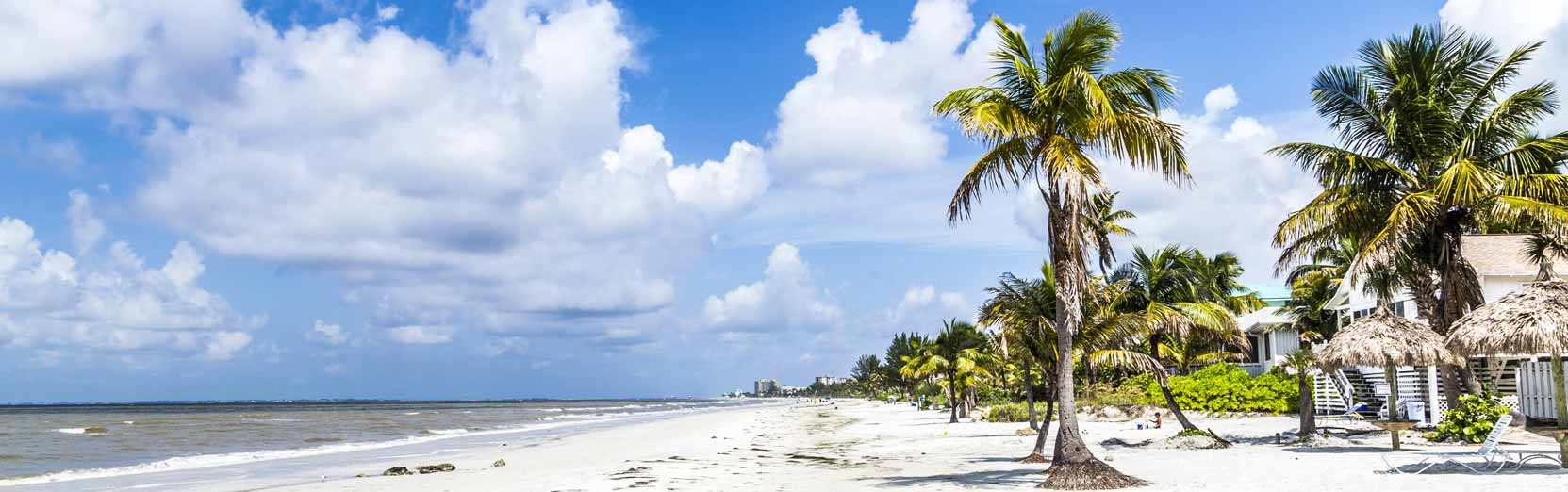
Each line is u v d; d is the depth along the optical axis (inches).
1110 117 520.7
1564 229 849.5
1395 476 549.6
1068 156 540.7
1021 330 810.8
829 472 783.7
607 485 708.7
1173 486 540.1
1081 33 565.3
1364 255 875.4
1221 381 1460.4
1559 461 567.2
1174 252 1596.9
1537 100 866.8
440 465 979.3
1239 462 679.7
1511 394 990.4
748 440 1530.5
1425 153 918.4
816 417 3366.1
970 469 744.3
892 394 6033.5
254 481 917.8
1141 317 784.3
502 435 2082.9
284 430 2598.4
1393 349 719.1
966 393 2338.8
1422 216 856.9
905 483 646.5
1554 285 617.0
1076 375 1957.4
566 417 4136.3
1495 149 913.5
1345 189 951.6
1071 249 551.2
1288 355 879.1
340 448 1595.7
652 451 1273.4
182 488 845.2
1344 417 1189.1
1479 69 918.4
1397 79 932.6
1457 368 894.4
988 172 597.3
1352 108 948.0
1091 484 540.7
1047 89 559.5
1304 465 639.8
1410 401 1038.4
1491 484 489.1
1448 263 890.7
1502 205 829.2
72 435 2332.7
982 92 581.0
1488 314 629.9
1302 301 1744.6
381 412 5757.9
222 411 6678.2
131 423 3351.4
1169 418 1459.2
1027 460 784.3
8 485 917.2
